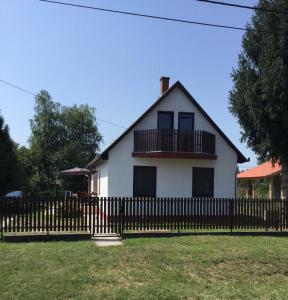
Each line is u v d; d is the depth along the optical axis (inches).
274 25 763.4
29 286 334.0
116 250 483.2
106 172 901.8
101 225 621.9
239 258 448.8
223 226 678.5
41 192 1683.1
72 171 1079.6
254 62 808.3
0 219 585.6
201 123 900.6
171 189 875.4
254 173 1349.7
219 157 903.7
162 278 368.8
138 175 866.1
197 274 388.2
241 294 332.8
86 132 2410.2
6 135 1300.4
